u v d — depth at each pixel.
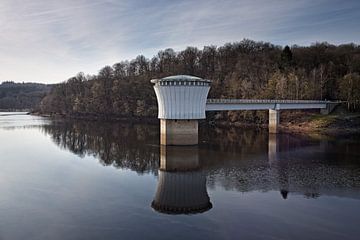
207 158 58.53
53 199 34.94
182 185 40.81
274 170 48.53
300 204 32.94
